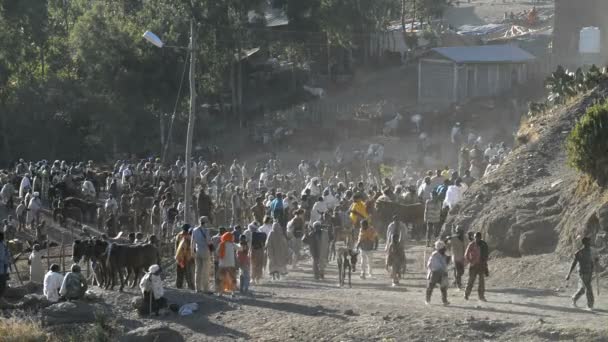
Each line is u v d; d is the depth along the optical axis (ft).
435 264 118.73
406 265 151.94
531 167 160.66
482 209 156.15
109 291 134.82
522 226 142.72
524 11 510.17
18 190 265.54
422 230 177.37
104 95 361.51
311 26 407.03
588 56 321.32
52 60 394.11
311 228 146.41
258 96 421.18
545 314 109.70
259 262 142.41
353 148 332.19
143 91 365.61
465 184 181.47
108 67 366.63
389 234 138.31
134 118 362.94
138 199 217.36
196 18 365.20
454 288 132.46
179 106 370.53
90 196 247.29
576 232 131.03
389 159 291.38
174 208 190.70
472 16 537.24
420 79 368.68
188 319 121.19
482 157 224.74
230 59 381.40
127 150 365.81
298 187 240.12
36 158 358.84
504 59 354.74
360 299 125.90
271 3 460.14
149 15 378.73
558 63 354.54
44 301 128.88
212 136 376.07
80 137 365.81
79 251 140.15
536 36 419.74
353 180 260.42
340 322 112.88
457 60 352.08
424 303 121.08
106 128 359.87
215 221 197.88
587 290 111.45
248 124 383.04
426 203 165.17
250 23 398.83
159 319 122.31
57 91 361.92
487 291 128.06
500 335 103.40
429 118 335.47
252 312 121.29
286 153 344.69
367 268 146.41
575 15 353.51
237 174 264.11
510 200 150.51
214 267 137.59
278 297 130.00
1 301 129.59
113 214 209.15
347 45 423.23
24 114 357.82
